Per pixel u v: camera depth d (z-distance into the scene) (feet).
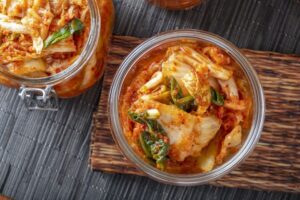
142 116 1.56
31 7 1.64
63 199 1.89
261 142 1.82
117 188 1.88
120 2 1.89
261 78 1.83
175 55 1.62
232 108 1.61
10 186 1.90
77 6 1.66
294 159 1.82
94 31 1.65
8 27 1.64
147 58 1.69
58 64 1.69
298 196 1.88
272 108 1.83
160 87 1.60
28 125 1.90
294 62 1.83
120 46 1.84
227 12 1.89
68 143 1.89
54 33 1.65
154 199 1.87
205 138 1.59
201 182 1.60
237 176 1.82
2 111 1.91
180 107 1.58
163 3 1.80
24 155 1.90
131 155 1.60
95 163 1.81
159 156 1.57
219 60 1.63
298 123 1.82
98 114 1.82
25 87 1.68
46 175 1.90
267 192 1.88
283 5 1.88
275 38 1.89
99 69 1.80
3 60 1.67
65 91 1.78
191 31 1.64
